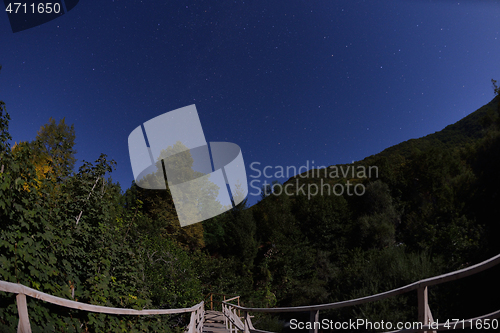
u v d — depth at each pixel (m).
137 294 6.29
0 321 2.62
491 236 12.53
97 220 5.54
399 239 27.20
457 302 8.82
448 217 18.67
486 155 18.80
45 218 3.87
